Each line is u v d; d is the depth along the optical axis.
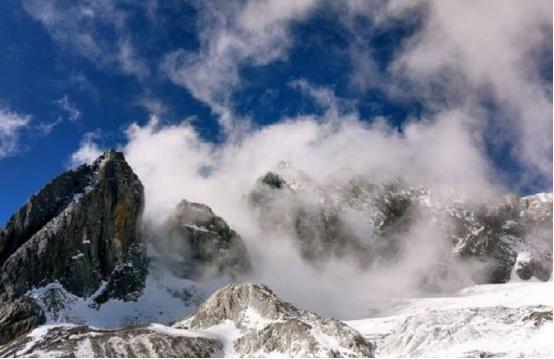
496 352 167.00
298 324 193.75
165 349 191.38
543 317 187.88
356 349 186.62
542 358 156.12
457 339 188.12
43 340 199.62
